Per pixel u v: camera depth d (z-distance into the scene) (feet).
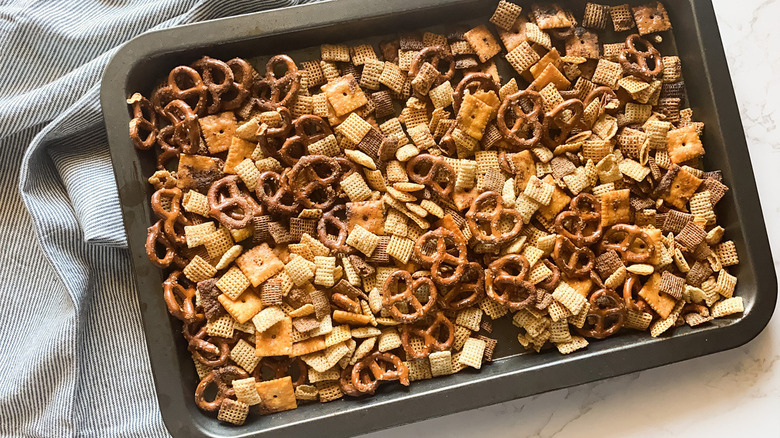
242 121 1.95
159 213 1.87
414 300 1.91
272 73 1.94
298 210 1.94
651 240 1.98
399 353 1.98
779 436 2.15
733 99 2.05
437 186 1.94
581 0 2.06
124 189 1.87
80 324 2.01
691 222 2.03
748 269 2.05
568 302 1.96
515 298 1.97
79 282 2.01
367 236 1.92
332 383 1.96
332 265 1.92
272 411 1.93
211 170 1.92
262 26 1.90
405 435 2.08
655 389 2.15
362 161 1.92
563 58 2.02
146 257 1.87
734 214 2.06
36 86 2.07
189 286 1.93
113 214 1.98
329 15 1.92
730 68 2.24
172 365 1.87
